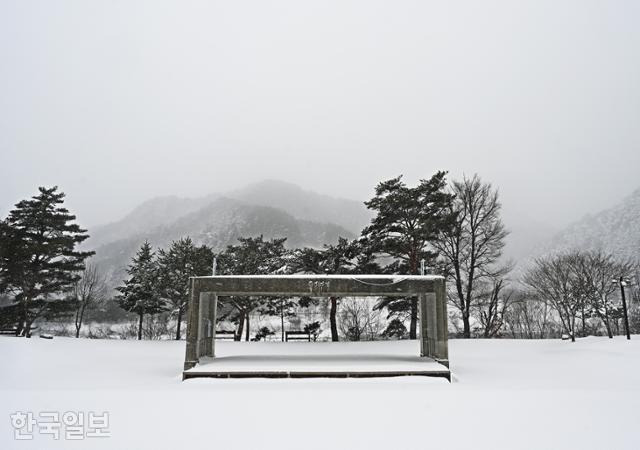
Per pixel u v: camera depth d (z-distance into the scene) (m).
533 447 6.58
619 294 40.47
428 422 7.95
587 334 36.06
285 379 13.52
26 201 31.31
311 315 42.69
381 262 31.53
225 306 35.66
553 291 38.44
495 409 8.91
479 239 32.97
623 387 12.07
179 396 10.45
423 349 17.73
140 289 35.75
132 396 10.42
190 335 14.68
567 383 13.06
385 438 7.03
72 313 36.56
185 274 33.34
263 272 33.06
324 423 7.90
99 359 19.11
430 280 15.34
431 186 29.39
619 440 6.86
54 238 31.14
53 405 9.35
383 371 13.70
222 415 8.48
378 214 29.75
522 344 24.97
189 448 6.60
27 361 17.78
